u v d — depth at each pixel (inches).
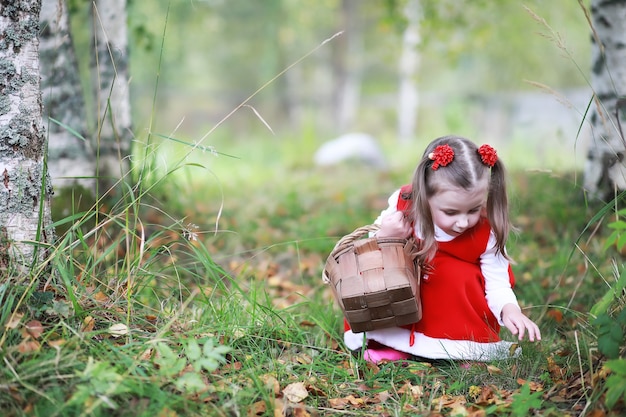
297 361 120.4
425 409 104.1
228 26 895.1
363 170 459.8
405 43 459.8
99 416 87.7
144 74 613.6
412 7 371.6
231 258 203.0
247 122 921.5
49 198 114.9
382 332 124.0
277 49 908.6
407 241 116.3
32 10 110.0
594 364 108.5
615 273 122.8
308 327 141.2
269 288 175.9
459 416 98.3
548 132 466.0
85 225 174.4
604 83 203.8
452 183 108.2
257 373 109.0
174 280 129.7
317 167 482.6
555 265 178.5
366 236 127.5
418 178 113.9
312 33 938.1
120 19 207.5
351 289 112.0
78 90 195.5
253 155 546.0
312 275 192.2
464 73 863.1
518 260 189.0
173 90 926.4
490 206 118.2
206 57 956.0
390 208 126.2
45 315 104.7
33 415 87.0
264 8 866.8
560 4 419.8
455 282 120.2
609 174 200.8
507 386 112.7
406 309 112.7
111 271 126.3
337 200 323.0
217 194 323.3
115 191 197.3
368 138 509.7
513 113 655.8
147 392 93.1
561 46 137.3
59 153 189.9
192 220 221.8
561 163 334.6
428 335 121.6
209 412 94.3
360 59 919.0
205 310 126.0
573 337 131.3
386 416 102.5
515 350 120.3
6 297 102.0
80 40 344.5
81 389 86.4
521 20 439.2
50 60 191.9
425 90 920.3
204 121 909.2
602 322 99.7
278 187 368.5
